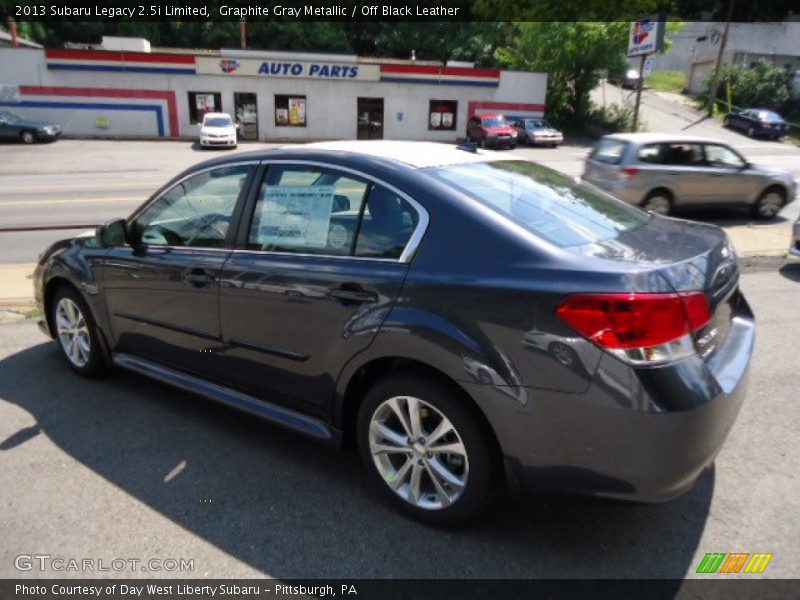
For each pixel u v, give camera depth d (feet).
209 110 118.83
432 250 8.81
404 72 121.80
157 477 10.43
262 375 10.83
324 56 118.83
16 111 113.39
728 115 128.16
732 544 8.77
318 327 9.73
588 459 7.75
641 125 128.57
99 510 9.54
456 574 8.21
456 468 8.91
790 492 9.97
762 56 163.43
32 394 13.58
